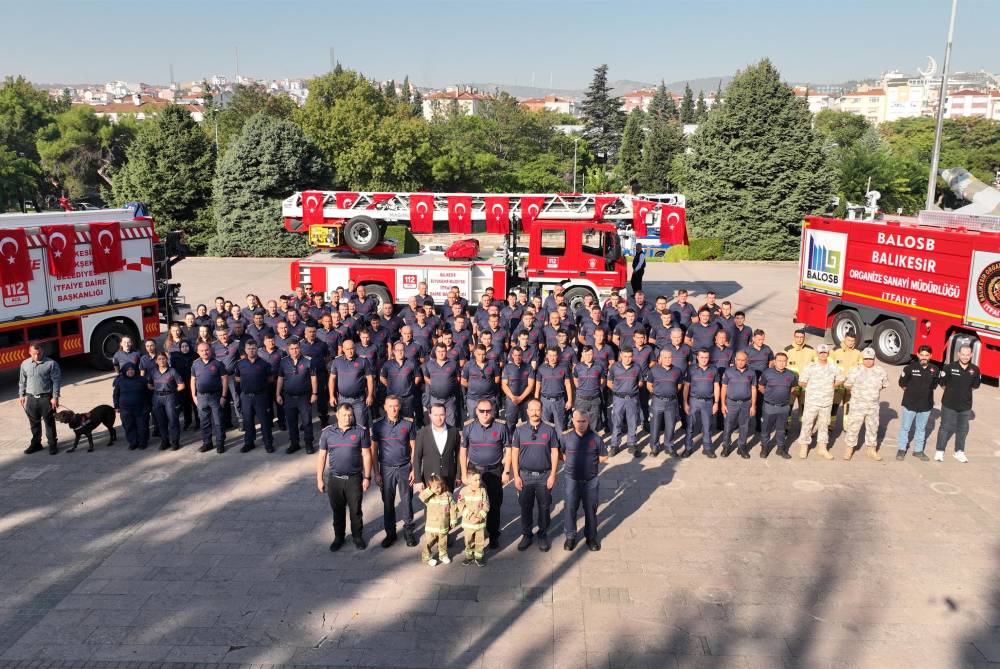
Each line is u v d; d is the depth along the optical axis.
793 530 9.16
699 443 12.31
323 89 70.12
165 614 7.44
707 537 8.99
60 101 103.25
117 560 8.52
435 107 122.25
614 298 15.89
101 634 7.11
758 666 6.58
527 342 12.60
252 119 37.91
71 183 75.81
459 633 7.09
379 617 7.36
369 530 9.27
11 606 7.62
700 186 38.91
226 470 11.16
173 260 19.19
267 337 12.27
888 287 17.12
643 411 13.10
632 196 22.31
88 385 15.97
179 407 12.12
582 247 20.25
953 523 9.35
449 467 8.60
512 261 21.30
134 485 10.62
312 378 11.74
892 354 17.31
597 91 110.62
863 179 52.22
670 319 13.81
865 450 12.03
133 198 40.16
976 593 7.75
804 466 11.29
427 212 21.80
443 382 11.50
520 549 8.73
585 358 11.76
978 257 14.93
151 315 17.72
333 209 22.00
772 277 31.89
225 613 7.44
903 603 7.56
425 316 14.16
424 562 8.43
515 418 11.77
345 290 16.94
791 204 37.44
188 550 8.74
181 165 40.06
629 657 6.71
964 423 11.30
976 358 15.23
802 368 12.56
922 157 91.75
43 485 10.66
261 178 37.53
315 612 7.45
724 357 12.58
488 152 83.38
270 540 8.98
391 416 8.68
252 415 11.88
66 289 15.75
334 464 8.56
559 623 7.24
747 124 37.53
